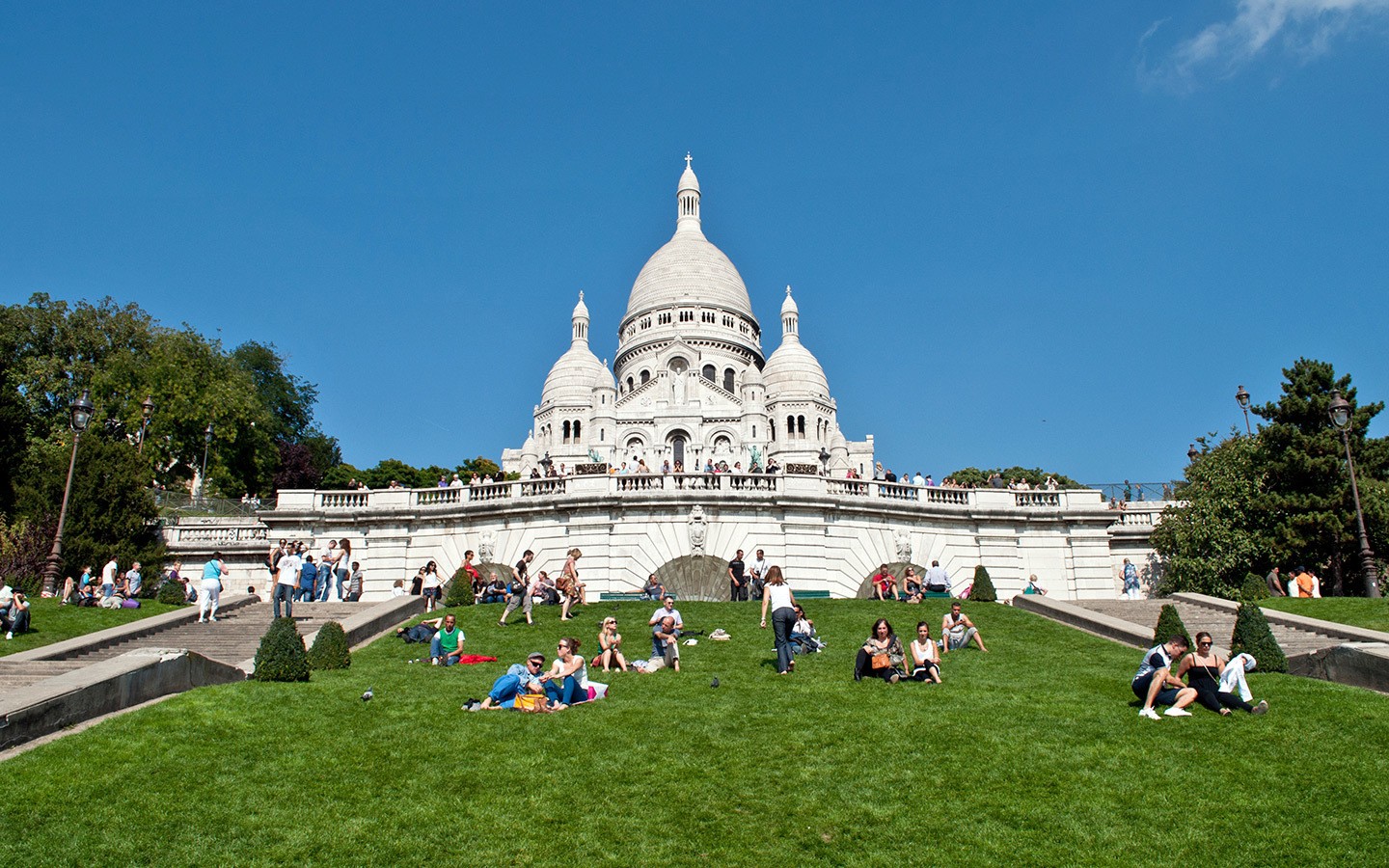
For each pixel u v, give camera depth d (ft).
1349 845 42.24
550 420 416.26
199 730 55.11
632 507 136.98
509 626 95.25
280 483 282.97
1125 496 177.58
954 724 57.11
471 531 144.25
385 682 69.00
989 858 41.55
